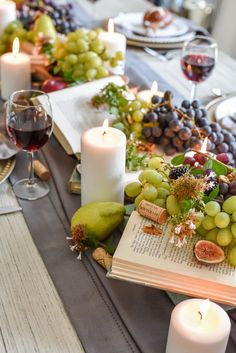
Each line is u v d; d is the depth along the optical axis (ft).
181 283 2.57
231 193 2.80
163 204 2.84
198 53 4.50
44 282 2.75
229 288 2.51
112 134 3.08
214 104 4.39
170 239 2.67
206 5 9.67
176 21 6.19
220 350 2.21
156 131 3.64
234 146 3.68
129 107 3.74
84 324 2.50
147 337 2.43
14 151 3.57
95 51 4.54
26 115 3.19
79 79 4.45
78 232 2.86
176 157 3.05
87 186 3.10
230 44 7.91
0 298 2.63
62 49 4.56
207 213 2.64
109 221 2.91
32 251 2.95
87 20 6.27
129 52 5.54
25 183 3.47
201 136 3.60
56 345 2.41
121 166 3.05
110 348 2.39
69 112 3.92
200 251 2.63
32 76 4.93
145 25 5.81
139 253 2.64
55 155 3.79
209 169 2.86
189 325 2.22
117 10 6.75
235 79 5.15
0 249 2.95
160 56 5.49
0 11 5.23
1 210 3.21
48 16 5.32
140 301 2.62
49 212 3.24
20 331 2.47
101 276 2.76
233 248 2.62
